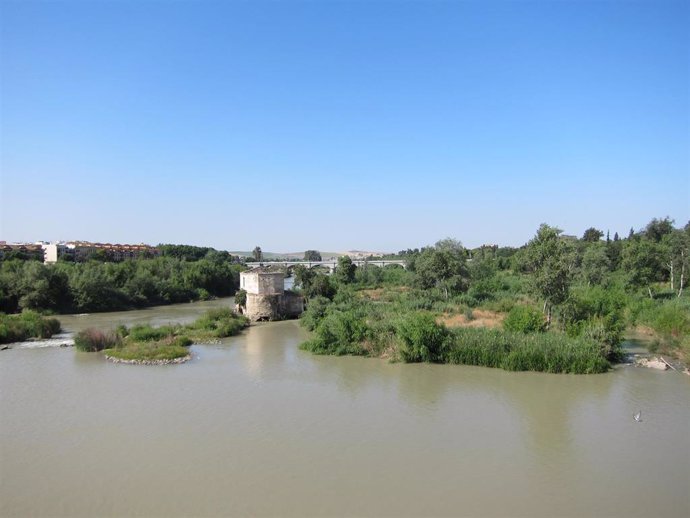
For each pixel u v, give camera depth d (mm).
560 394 33562
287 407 31234
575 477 21953
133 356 44656
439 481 21609
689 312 52812
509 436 26484
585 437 26297
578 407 30984
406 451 24641
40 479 21828
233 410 30656
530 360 39406
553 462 23406
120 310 93938
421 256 92188
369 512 19203
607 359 41562
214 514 19047
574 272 80812
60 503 19859
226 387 35750
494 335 43031
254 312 72000
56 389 35250
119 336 52250
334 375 38906
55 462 23469
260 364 42906
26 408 31109
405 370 40219
